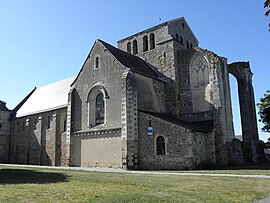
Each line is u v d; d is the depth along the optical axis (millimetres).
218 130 29734
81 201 9586
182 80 34156
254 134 34969
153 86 32031
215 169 24594
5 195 10406
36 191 11422
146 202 9453
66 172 20641
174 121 27844
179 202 9570
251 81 37000
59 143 38125
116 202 9398
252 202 9922
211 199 10164
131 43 39344
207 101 31594
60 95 42281
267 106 34500
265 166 27266
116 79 29281
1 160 46875
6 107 50094
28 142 43438
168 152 25719
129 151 26266
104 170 23844
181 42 37469
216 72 31312
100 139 29344
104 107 29922
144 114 27641
